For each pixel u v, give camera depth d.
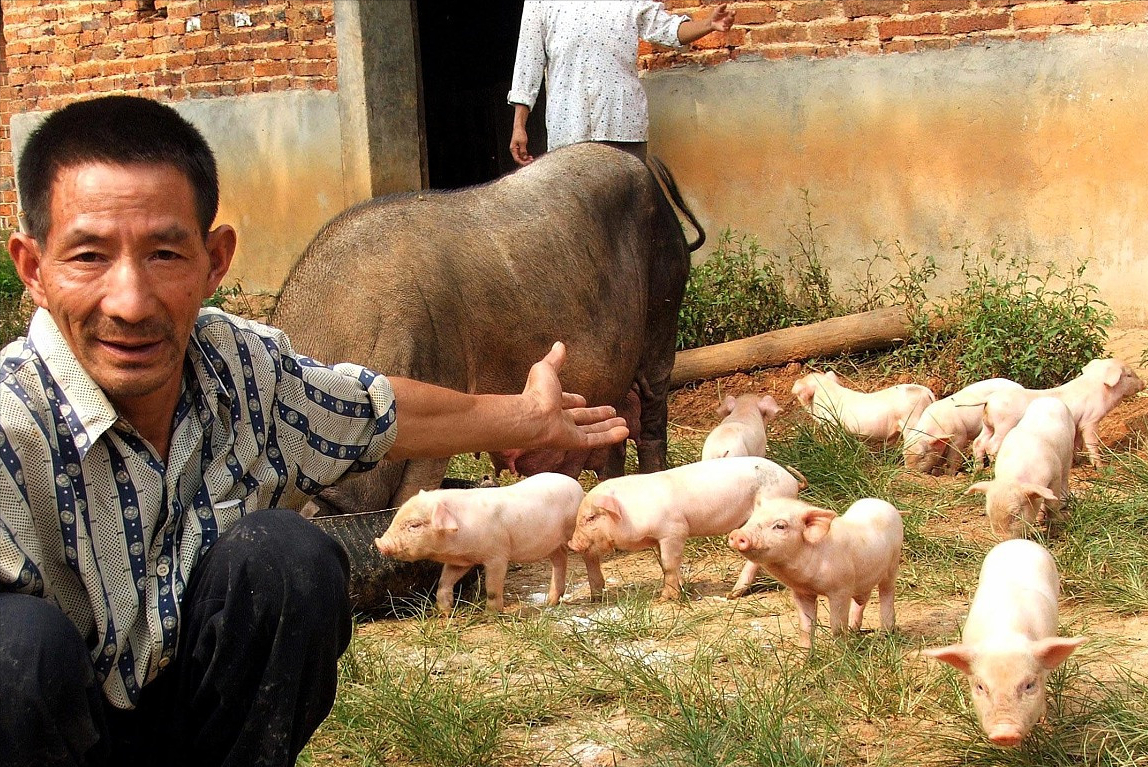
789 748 3.31
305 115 10.34
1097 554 4.67
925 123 8.32
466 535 4.50
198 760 2.52
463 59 12.42
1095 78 7.73
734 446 5.52
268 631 2.36
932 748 3.35
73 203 2.20
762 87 8.87
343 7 9.81
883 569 4.09
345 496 4.88
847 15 8.49
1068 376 7.20
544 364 3.21
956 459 6.19
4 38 13.96
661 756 3.38
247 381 2.53
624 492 4.65
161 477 2.37
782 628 4.31
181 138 2.29
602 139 8.20
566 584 5.07
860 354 8.07
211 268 2.48
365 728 3.56
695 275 8.63
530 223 5.48
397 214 5.21
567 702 3.81
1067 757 3.22
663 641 4.26
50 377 2.29
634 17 8.16
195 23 10.94
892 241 8.56
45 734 2.13
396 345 4.88
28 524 2.23
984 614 3.37
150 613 2.36
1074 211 7.92
